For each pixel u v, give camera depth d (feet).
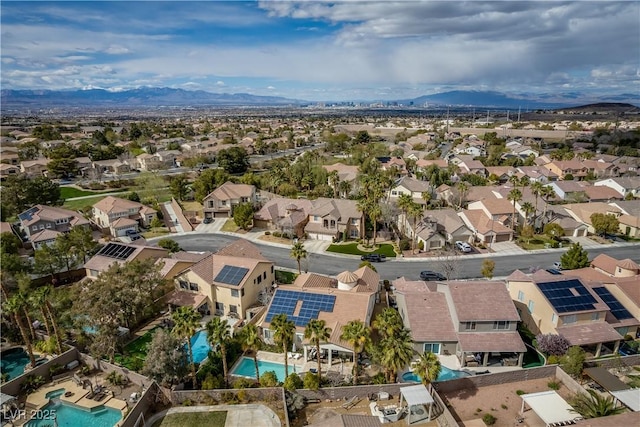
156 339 133.39
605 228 267.18
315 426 104.99
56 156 455.22
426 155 522.88
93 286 154.30
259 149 627.87
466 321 142.10
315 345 135.54
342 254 248.93
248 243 216.54
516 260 237.25
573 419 109.50
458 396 127.44
